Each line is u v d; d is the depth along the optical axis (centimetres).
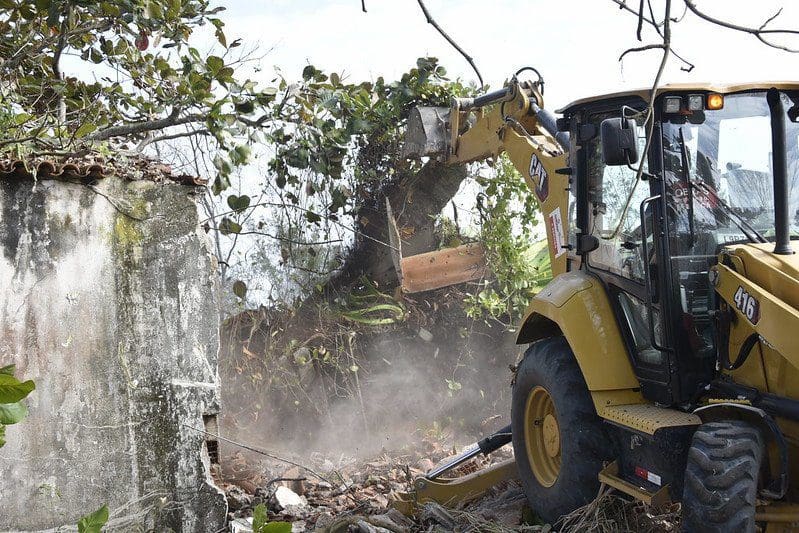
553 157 606
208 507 495
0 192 448
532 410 552
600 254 518
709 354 451
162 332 491
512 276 802
